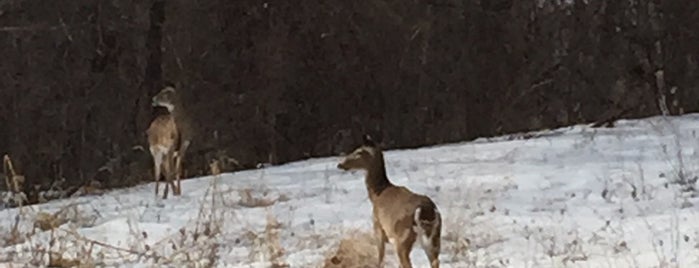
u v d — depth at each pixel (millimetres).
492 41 35344
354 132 33969
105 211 15289
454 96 35188
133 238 12312
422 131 34844
